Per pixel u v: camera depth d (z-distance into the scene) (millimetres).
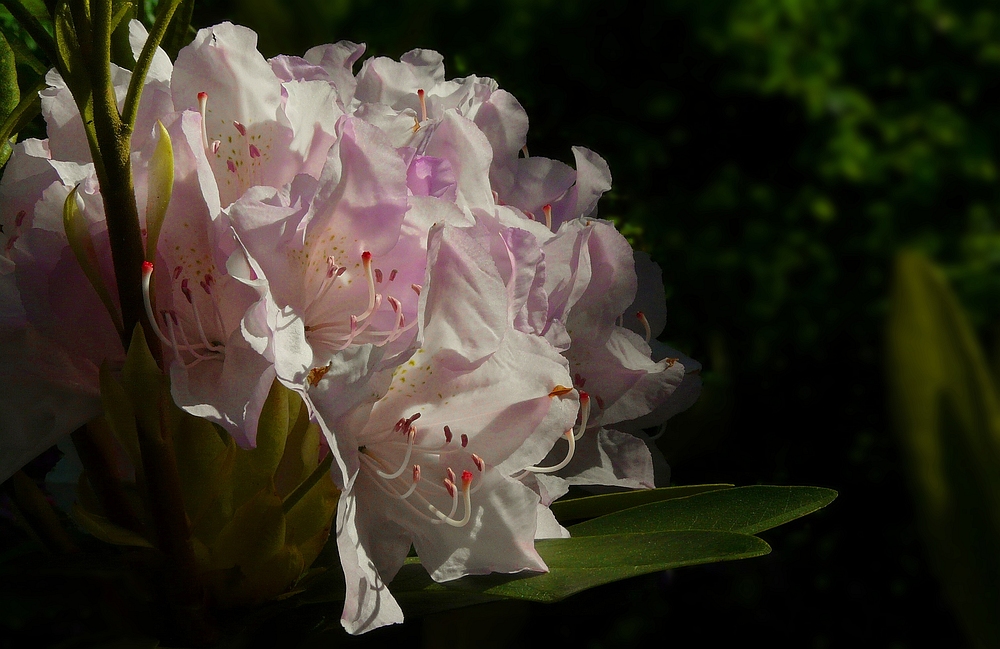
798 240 1104
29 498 468
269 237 430
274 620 461
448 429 459
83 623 516
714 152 1103
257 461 436
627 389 523
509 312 459
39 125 530
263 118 453
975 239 1145
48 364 439
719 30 1070
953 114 1173
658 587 576
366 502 454
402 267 448
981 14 1178
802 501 496
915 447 402
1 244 452
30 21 436
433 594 463
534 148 630
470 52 747
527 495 457
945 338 399
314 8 575
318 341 448
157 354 427
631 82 1061
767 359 906
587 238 490
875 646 801
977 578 400
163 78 455
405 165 446
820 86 1108
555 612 530
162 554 436
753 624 757
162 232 434
